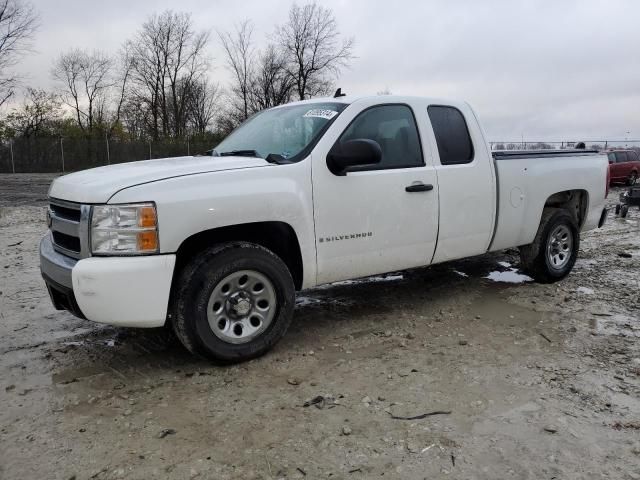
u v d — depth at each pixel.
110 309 3.33
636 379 3.54
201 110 60.75
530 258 5.80
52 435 2.91
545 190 5.62
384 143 4.44
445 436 2.86
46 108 49.19
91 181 3.59
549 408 3.16
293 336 4.39
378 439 2.83
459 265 6.89
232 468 2.59
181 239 3.45
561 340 4.25
